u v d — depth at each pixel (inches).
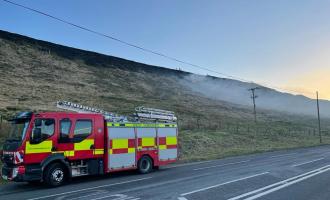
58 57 3395.7
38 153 515.2
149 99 3171.8
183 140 1493.6
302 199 410.0
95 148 590.9
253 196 428.5
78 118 572.1
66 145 548.7
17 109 1585.9
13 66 2635.3
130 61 4690.0
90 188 500.4
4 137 917.2
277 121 3718.0
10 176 501.7
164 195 437.1
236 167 789.2
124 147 644.7
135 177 622.5
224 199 410.6
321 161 933.8
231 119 3080.7
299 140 2337.6
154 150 709.3
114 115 687.1
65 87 2600.9
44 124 529.7
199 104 3740.2
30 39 3400.6
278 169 737.0
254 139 1988.2
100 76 3464.6
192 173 676.7
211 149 1421.0
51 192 474.3
